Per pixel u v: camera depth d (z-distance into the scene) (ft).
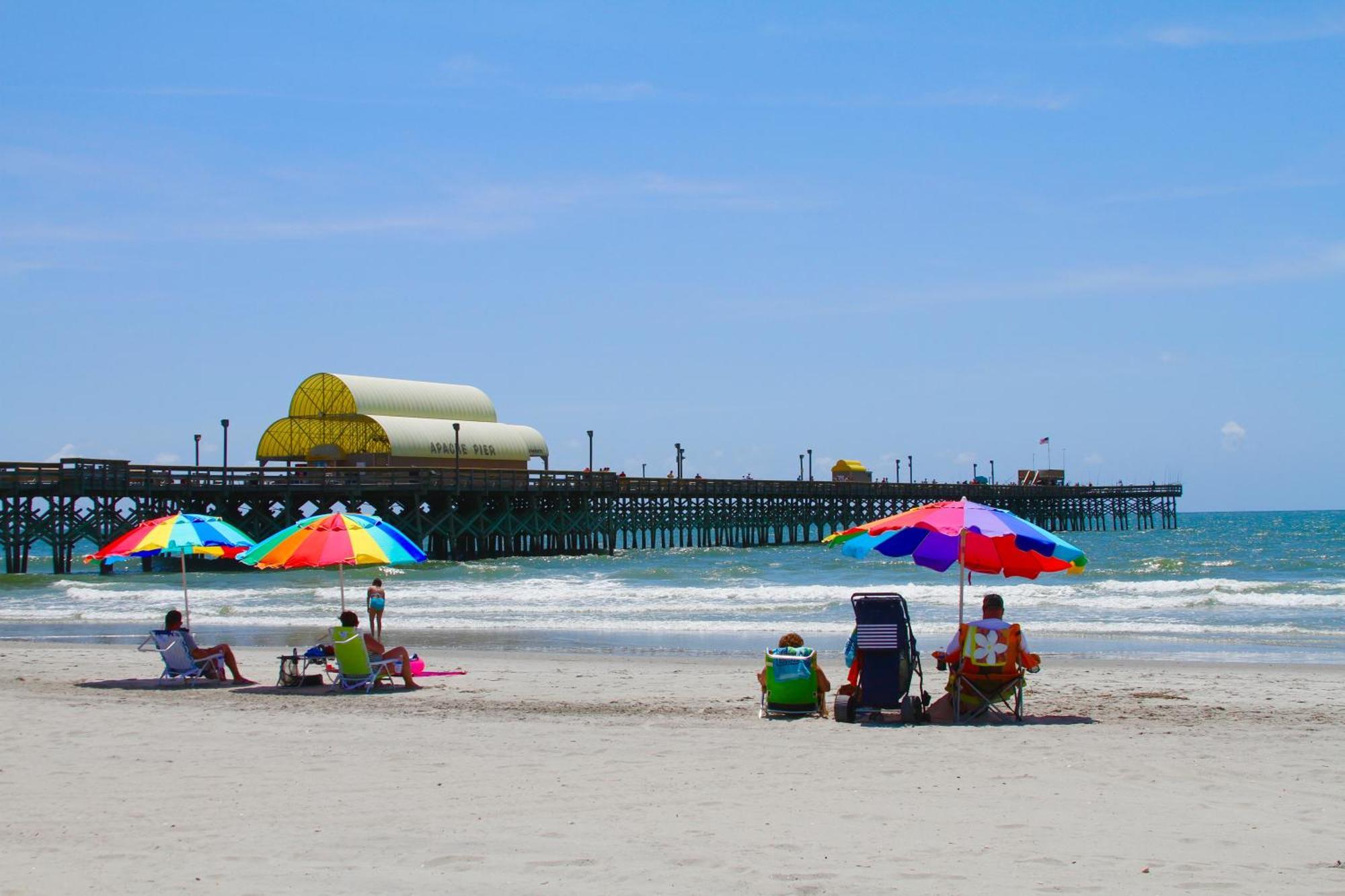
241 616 109.09
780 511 270.67
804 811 29.50
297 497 183.73
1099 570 161.99
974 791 31.81
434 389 235.40
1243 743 39.09
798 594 124.26
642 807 30.01
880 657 44.27
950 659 44.37
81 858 25.27
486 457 229.45
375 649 56.24
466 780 33.53
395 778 33.83
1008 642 43.68
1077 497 386.11
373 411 214.69
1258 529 416.26
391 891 22.82
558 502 215.51
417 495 188.34
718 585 144.56
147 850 25.98
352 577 162.71
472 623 98.84
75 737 41.14
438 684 57.88
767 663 46.11
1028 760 36.37
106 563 167.63
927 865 24.34
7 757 37.52
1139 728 42.63
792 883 23.15
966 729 42.42
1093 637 82.28
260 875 23.91
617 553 228.63
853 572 163.43
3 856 25.50
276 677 62.13
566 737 40.83
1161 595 119.55
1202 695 52.54
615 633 89.45
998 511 43.91
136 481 166.20
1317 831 27.17
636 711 47.93
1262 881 23.11
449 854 25.38
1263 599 110.22
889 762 36.14
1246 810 29.43
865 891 22.58
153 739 40.88
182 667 57.26
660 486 234.58
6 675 62.69
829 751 37.88
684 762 36.27
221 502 175.42
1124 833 27.04
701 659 71.97
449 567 178.29
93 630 96.73
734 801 30.71
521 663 69.56
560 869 24.18
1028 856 25.02
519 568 173.99
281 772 34.83
